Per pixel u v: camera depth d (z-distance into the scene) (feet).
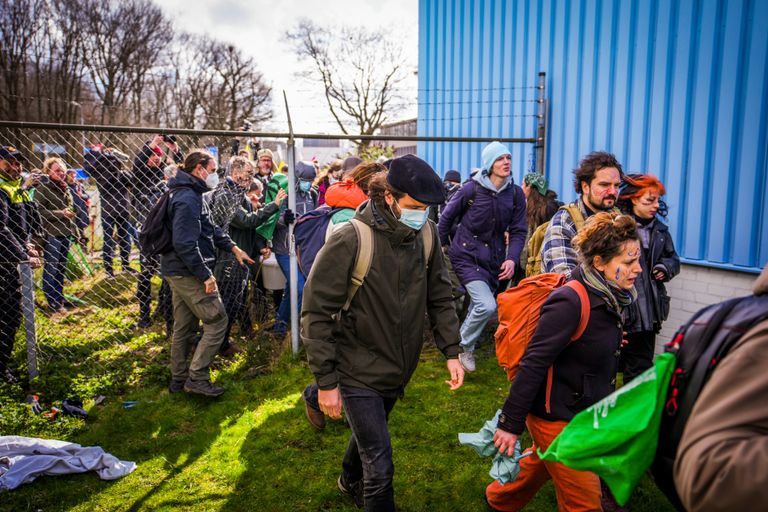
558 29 19.33
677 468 3.40
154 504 9.64
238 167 16.66
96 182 23.89
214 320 13.42
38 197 21.35
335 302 7.39
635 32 15.99
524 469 8.20
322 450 11.42
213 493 9.98
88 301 23.62
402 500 9.78
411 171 7.26
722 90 13.51
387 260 7.43
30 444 10.71
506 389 14.42
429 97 29.50
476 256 14.66
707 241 14.06
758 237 12.90
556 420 6.99
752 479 2.93
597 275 6.75
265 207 16.96
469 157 25.77
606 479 4.06
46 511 9.38
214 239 15.44
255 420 12.73
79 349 17.30
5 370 14.65
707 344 3.56
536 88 20.54
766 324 3.26
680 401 3.60
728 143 13.42
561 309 6.66
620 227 6.57
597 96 17.60
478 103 24.80
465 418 12.77
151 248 13.01
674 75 14.78
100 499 9.73
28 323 14.46
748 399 3.14
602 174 9.55
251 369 15.79
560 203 16.94
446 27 27.45
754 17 12.71
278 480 10.38
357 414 7.51
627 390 3.89
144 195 20.16
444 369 15.89
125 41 103.40
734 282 13.50
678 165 14.75
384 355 7.60
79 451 10.84
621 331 6.96
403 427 12.39
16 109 76.38
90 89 100.83
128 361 16.34
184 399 13.80
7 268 14.60
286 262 18.03
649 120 15.62
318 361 7.30
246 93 102.37
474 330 14.85
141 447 11.58
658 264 10.78
